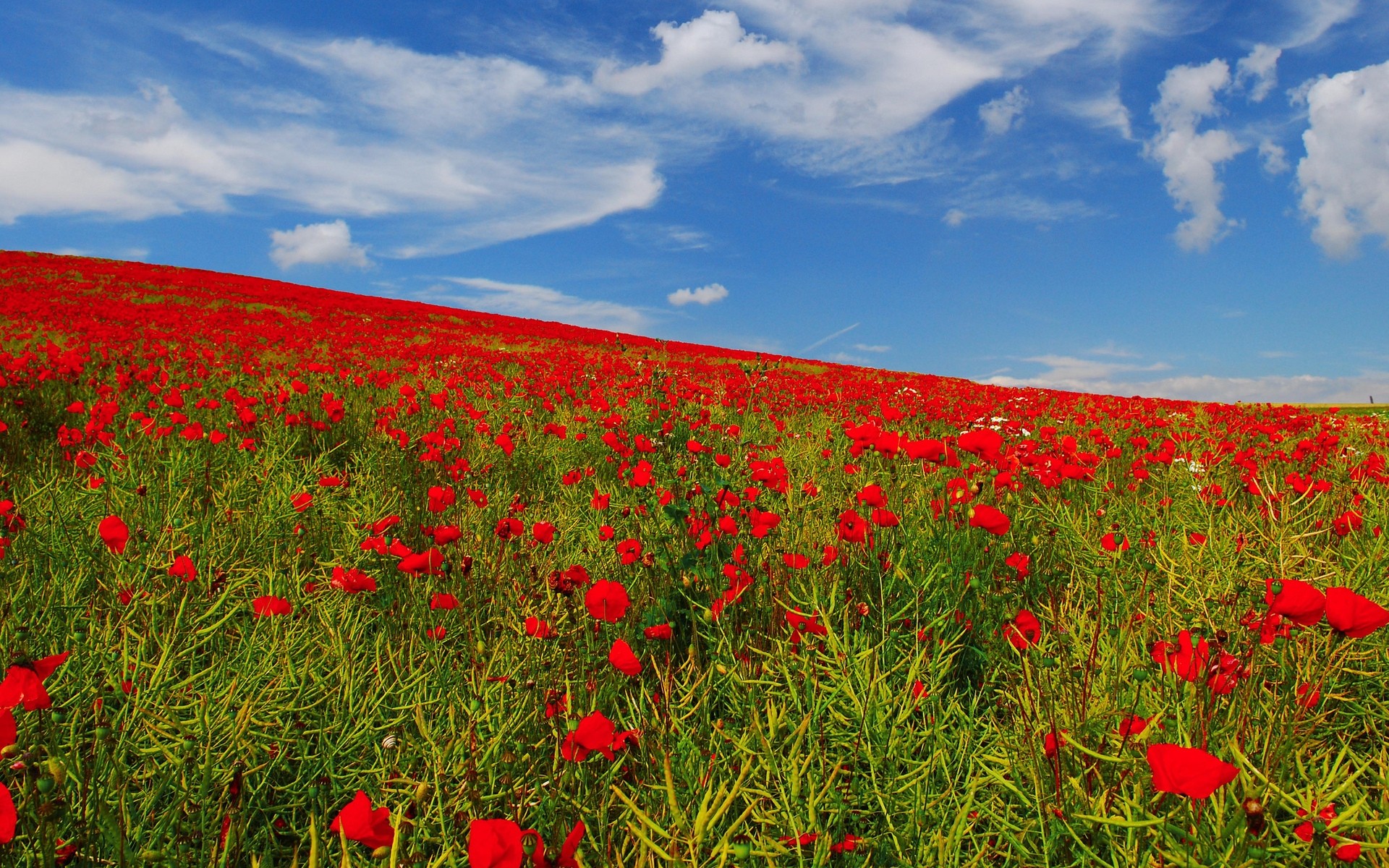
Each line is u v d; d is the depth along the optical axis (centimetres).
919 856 137
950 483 295
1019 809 154
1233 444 577
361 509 341
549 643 223
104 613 219
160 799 154
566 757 147
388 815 120
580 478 430
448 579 274
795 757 145
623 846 134
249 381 796
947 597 239
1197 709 151
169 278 3036
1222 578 215
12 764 122
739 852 119
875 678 167
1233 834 123
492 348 1866
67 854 124
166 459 378
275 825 163
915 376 2080
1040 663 185
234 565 260
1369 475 371
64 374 693
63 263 3075
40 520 299
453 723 165
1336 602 139
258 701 173
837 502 374
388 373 922
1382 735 184
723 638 219
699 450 408
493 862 101
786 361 2369
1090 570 273
